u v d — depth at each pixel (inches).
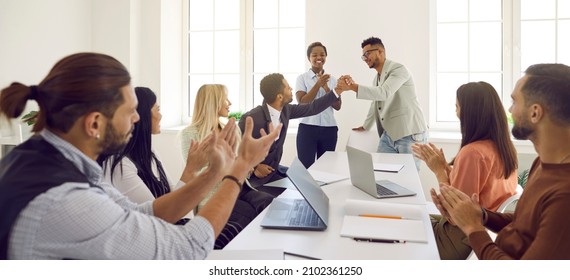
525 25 165.5
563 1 161.5
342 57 169.3
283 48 189.0
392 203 68.9
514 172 73.3
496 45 168.2
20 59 162.4
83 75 36.6
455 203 53.5
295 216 61.2
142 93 77.4
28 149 36.2
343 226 56.7
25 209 32.6
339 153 123.6
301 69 187.5
